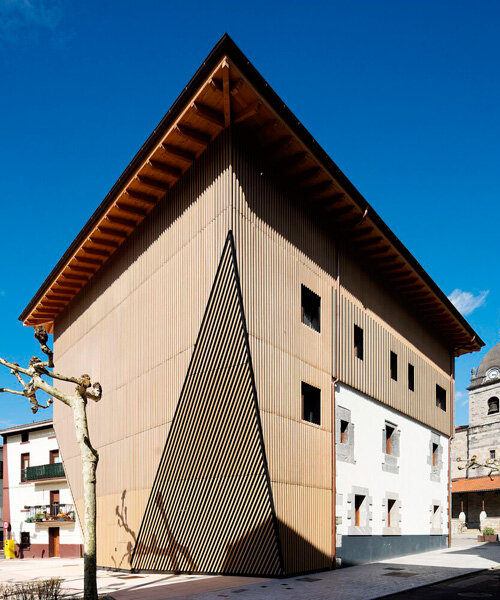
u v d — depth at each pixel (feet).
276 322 50.14
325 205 59.26
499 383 183.11
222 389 47.60
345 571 53.21
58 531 110.63
